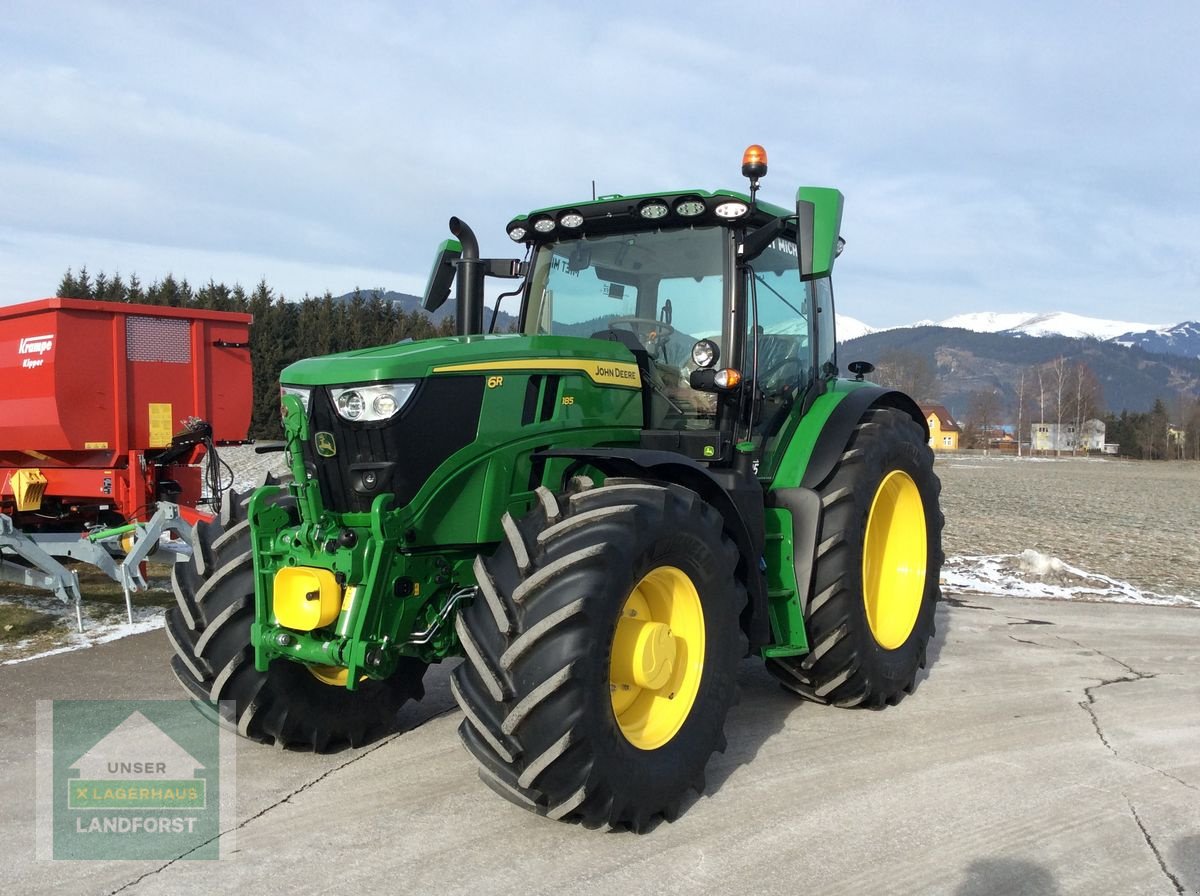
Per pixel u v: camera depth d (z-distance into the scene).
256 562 3.47
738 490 4.04
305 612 3.29
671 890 2.86
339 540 3.30
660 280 4.51
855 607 4.48
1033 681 5.35
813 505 4.44
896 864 3.06
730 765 3.96
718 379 4.16
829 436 4.65
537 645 2.99
